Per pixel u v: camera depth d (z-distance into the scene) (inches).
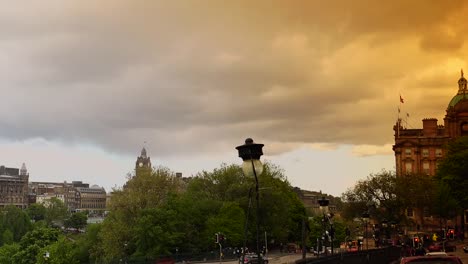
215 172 5324.8
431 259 805.2
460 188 4212.6
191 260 3912.4
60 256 4667.8
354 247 4463.6
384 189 4106.8
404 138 6545.3
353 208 4148.6
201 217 4596.5
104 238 4099.4
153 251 3846.0
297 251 5339.6
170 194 4360.2
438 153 6412.4
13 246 5649.6
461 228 5629.9
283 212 4933.6
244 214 4574.3
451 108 6486.2
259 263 750.5
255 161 772.6
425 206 4284.0
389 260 2129.7
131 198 4237.2
